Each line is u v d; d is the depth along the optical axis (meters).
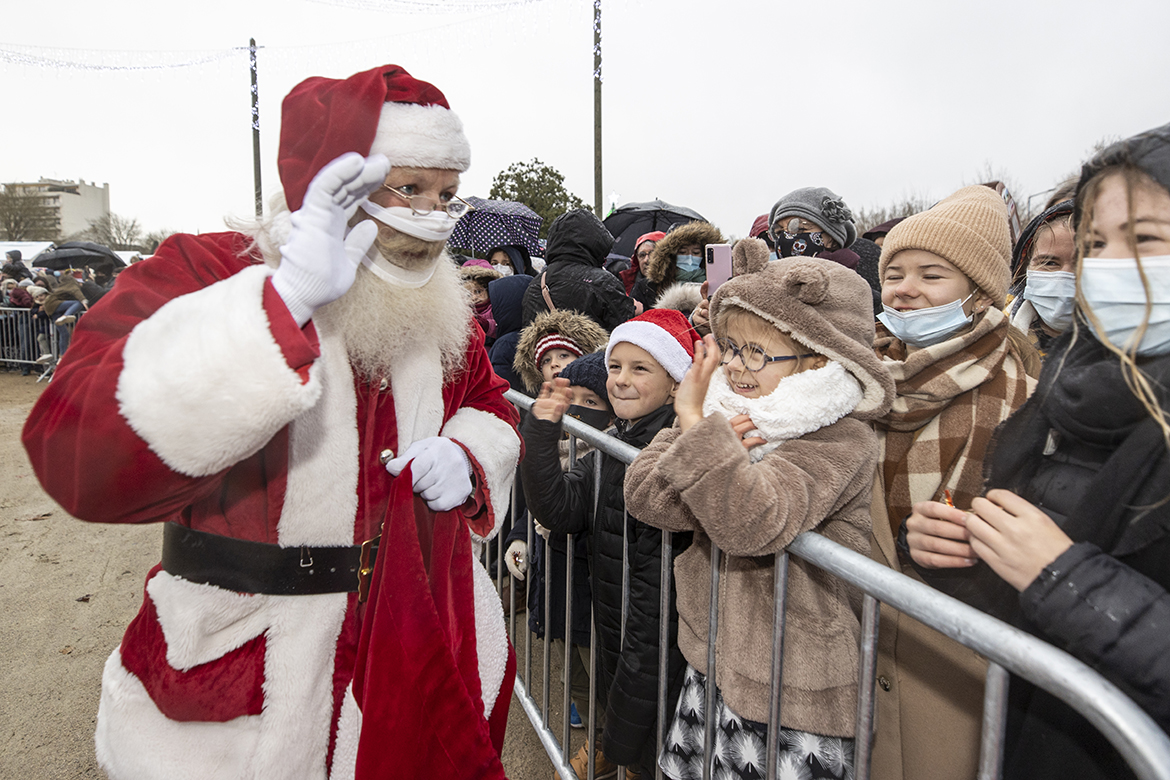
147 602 1.10
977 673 1.17
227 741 1.07
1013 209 2.00
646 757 1.86
